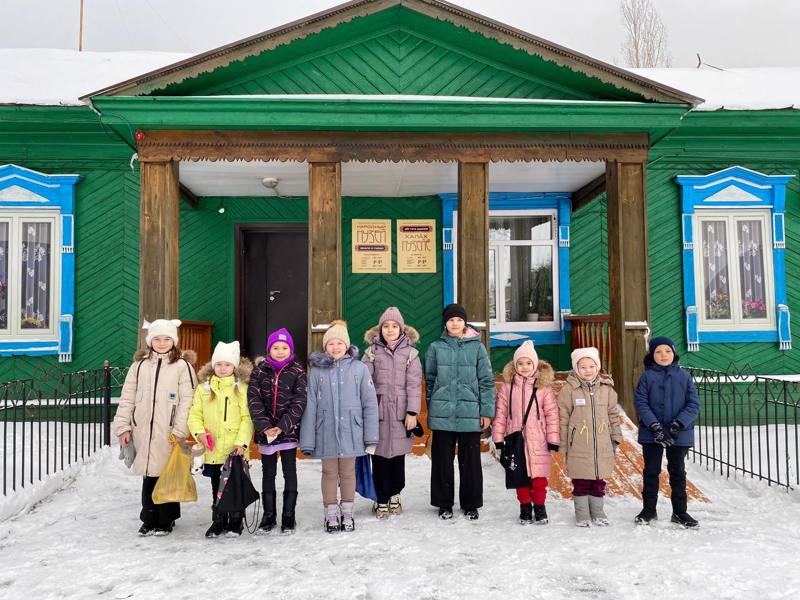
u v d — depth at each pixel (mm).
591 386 4637
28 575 3602
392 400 4742
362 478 4656
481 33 6570
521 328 9414
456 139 6672
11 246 8672
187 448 4359
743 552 3943
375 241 9484
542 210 9500
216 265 9367
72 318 8609
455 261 9414
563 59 6520
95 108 6199
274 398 4352
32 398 8078
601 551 3965
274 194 9266
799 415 8336
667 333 9055
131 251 8820
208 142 6504
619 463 5836
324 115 6332
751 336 9008
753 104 8656
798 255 9203
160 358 4480
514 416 4680
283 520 4332
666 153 9078
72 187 8719
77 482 5773
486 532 4375
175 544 4137
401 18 6746
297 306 9703
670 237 9164
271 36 6449
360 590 3350
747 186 9133
